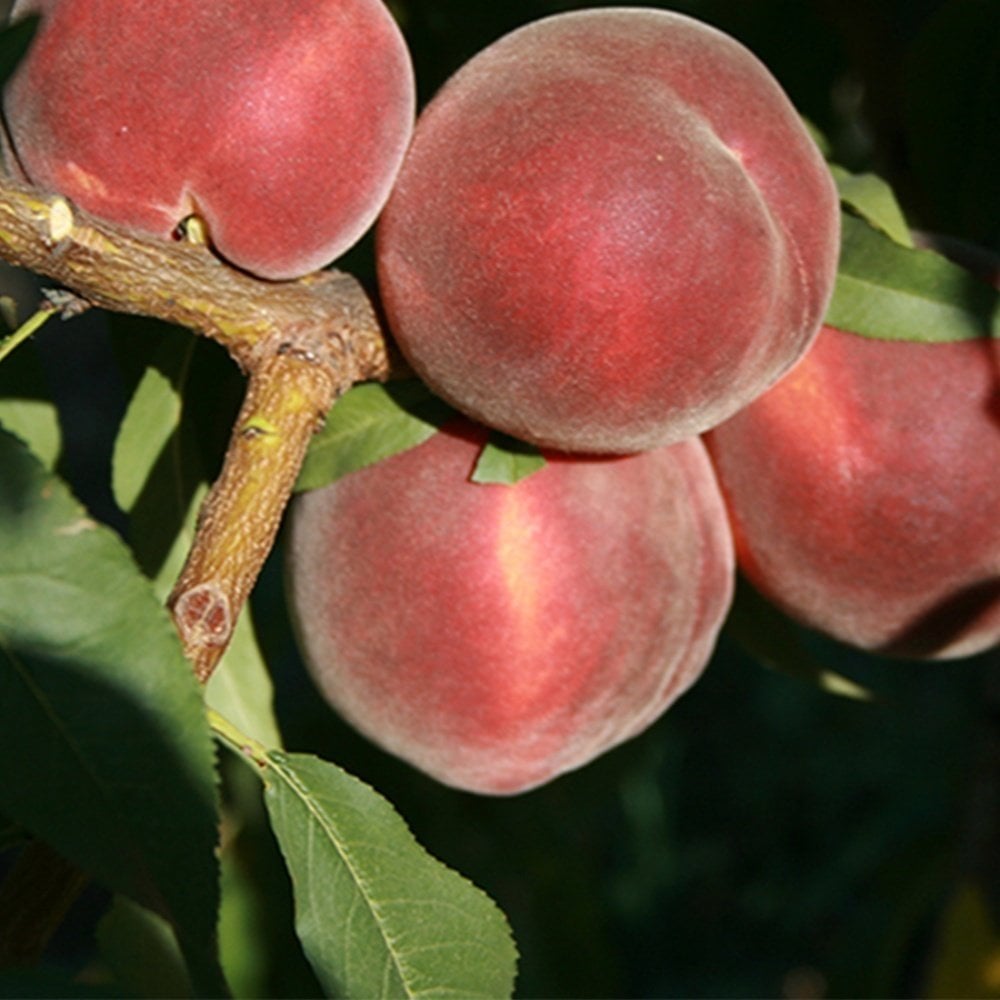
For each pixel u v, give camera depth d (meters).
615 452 0.48
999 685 0.60
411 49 0.57
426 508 0.49
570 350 0.45
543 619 0.49
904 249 0.49
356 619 0.50
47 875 0.42
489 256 0.45
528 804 0.64
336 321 0.47
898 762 1.19
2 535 0.39
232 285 0.45
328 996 0.42
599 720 0.51
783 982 1.16
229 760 0.58
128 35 0.44
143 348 0.51
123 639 0.39
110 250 0.44
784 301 0.46
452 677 0.50
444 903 0.43
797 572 0.52
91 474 1.28
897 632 0.53
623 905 1.17
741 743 1.26
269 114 0.44
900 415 0.50
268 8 0.44
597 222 0.45
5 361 0.49
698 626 0.52
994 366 0.50
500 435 0.49
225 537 0.43
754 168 0.46
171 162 0.44
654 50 0.46
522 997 0.64
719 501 0.52
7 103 0.44
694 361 0.45
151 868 0.38
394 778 0.62
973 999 0.59
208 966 0.38
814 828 1.22
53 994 0.38
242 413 0.45
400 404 0.49
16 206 0.43
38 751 0.38
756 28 0.60
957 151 0.58
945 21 0.57
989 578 0.51
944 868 0.66
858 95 0.63
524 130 0.45
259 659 0.51
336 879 0.42
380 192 0.46
